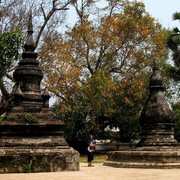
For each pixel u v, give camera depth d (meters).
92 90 31.52
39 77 16.39
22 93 15.69
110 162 18.00
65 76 31.72
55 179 11.18
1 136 14.88
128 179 11.05
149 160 16.02
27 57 16.55
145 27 34.50
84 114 32.91
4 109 26.72
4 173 13.73
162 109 17.72
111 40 34.56
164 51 34.62
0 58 14.50
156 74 18.50
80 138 33.66
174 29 31.36
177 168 15.20
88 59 35.72
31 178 11.52
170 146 17.08
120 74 35.22
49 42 32.72
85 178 11.41
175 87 34.84
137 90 32.75
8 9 27.66
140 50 34.75
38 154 14.26
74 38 35.34
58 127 15.41
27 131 14.88
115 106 32.97
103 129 35.53
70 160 14.64
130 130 34.41
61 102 32.94
